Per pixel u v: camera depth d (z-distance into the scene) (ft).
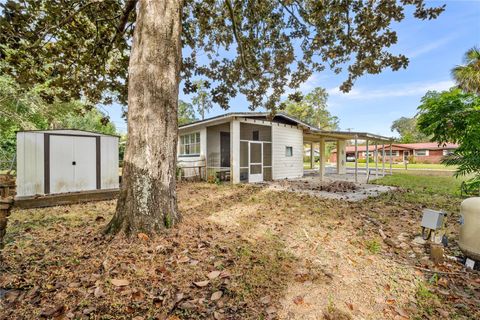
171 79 10.53
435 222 10.32
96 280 6.81
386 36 17.94
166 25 10.37
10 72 17.44
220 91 24.59
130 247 8.70
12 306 5.74
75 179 20.51
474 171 13.89
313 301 6.49
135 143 9.94
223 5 19.74
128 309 5.77
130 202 9.75
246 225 12.84
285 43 21.49
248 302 6.30
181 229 10.41
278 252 9.39
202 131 40.81
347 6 16.69
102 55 19.86
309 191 26.81
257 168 38.42
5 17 14.37
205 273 7.47
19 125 39.73
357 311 6.18
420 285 7.41
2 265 7.56
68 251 8.63
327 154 124.36
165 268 7.55
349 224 13.56
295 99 23.95
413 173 55.01
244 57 21.83
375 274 8.04
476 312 6.21
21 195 18.02
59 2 15.53
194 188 29.17
